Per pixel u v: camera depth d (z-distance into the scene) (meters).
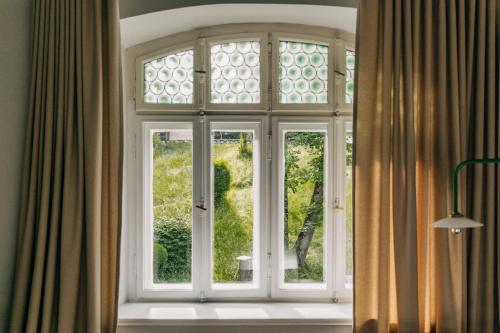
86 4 2.20
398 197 2.15
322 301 2.62
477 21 2.20
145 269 2.66
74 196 2.14
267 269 2.62
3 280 2.03
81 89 2.16
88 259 2.09
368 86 2.21
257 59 2.68
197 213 2.62
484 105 2.20
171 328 2.33
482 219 2.18
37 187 2.13
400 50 2.18
